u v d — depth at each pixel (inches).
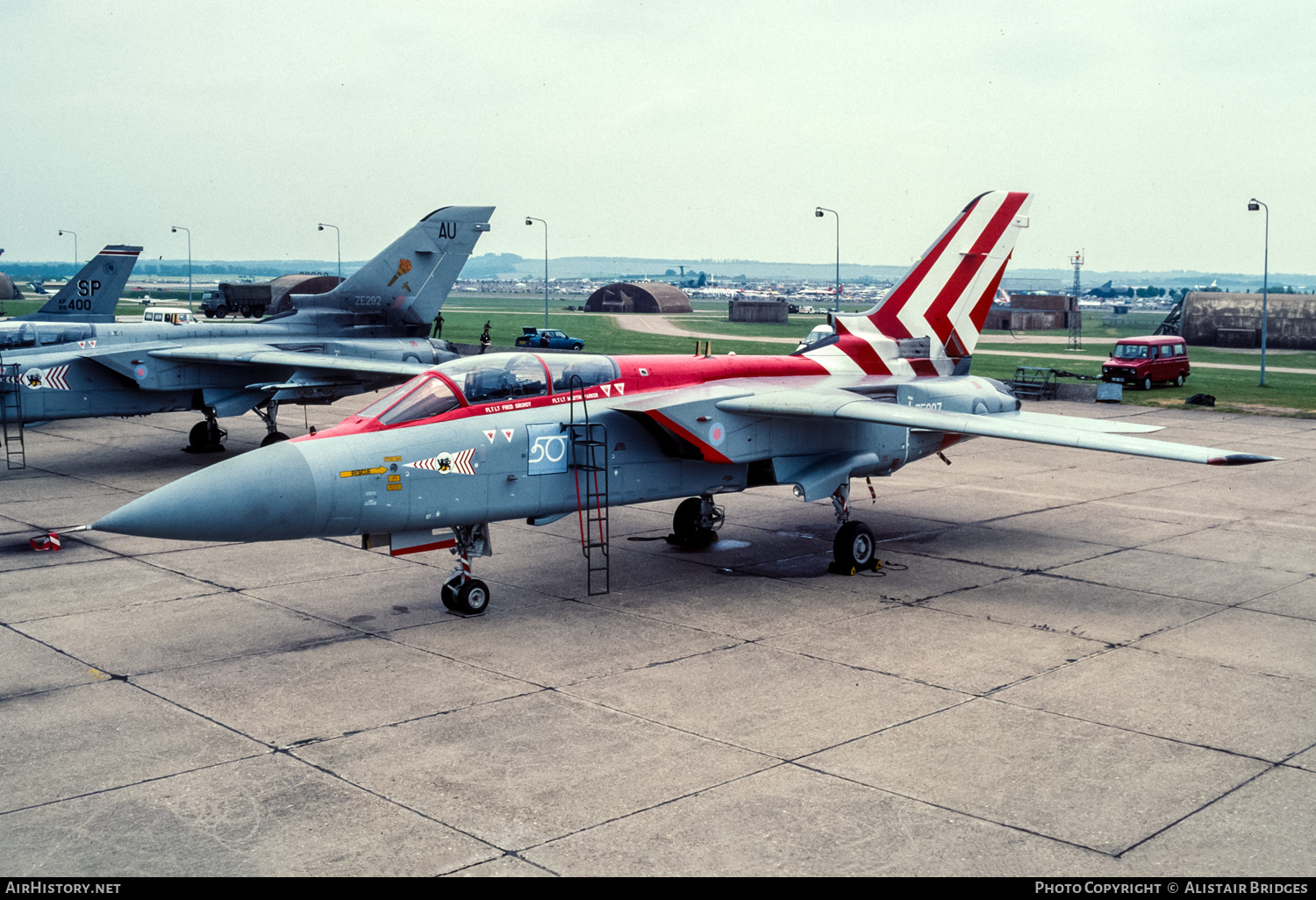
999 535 714.8
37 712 395.5
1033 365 2090.3
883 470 648.4
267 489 456.8
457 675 437.1
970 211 730.2
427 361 1130.7
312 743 367.9
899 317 713.0
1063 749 363.3
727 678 434.3
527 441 529.0
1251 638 490.9
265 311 3718.0
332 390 1021.8
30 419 917.8
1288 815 315.9
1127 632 500.7
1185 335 3038.9
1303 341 2810.0
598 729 380.5
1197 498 850.1
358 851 292.8
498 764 350.3
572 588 577.9
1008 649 473.7
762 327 3720.5
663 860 287.7
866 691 419.2
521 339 2407.7
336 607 538.9
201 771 345.4
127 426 1233.4
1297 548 676.7
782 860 287.7
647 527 740.0
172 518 442.6
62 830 305.4
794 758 355.6
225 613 527.2
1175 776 342.0
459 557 526.9
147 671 442.0
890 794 328.2
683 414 549.3
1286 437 1174.3
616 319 4443.9
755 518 770.8
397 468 489.1
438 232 1150.3
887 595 565.3
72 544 678.5
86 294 1128.2
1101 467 1008.9
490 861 287.3
